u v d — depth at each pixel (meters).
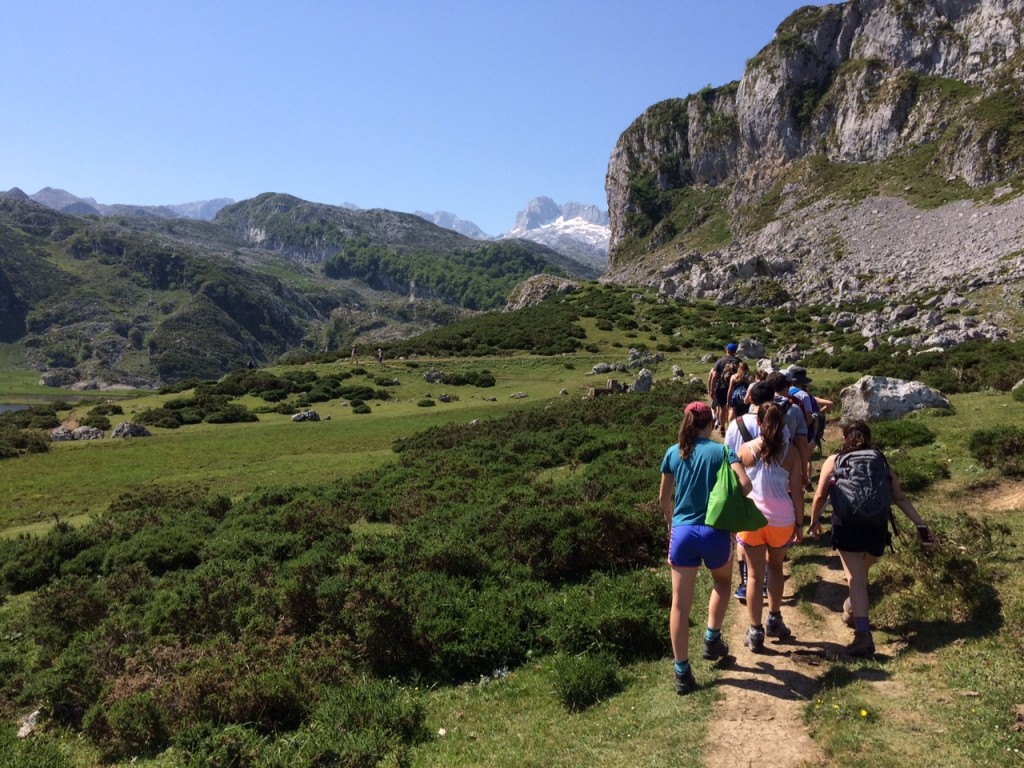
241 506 19.62
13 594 15.88
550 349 73.75
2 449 35.31
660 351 68.50
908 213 104.44
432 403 48.34
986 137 101.62
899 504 6.90
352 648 8.85
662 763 5.25
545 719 6.55
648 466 16.77
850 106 139.12
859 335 61.69
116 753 7.70
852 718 5.32
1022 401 18.11
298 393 57.81
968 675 5.57
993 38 120.62
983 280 65.00
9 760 7.51
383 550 11.41
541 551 11.38
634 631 7.77
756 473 7.02
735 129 172.62
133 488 28.28
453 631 8.61
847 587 8.14
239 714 7.70
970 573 6.85
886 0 139.88
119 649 10.10
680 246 163.62
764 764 5.00
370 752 6.34
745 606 8.30
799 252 108.31
